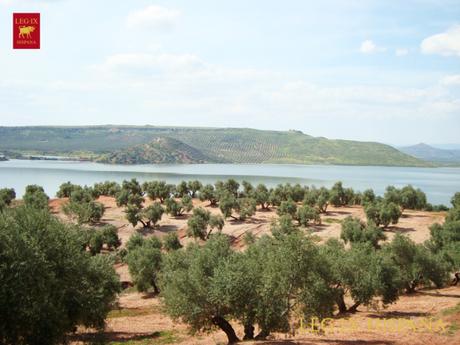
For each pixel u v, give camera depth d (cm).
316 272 3503
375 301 5009
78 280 3259
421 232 12038
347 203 16825
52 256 2991
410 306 5197
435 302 5412
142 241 9988
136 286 7581
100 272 3866
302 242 3472
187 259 5753
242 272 3356
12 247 2639
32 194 14312
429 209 16688
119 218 13862
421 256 6450
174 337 4172
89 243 10062
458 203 16062
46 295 2686
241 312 3328
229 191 17338
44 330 2686
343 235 10419
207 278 3572
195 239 11694
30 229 2941
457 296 5984
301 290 3434
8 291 2523
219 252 4181
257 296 3319
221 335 4141
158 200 17738
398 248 6519
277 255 3491
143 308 6294
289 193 17050
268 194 16638
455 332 3512
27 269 2623
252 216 14600
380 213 12300
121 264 9744
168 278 4397
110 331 4588
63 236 3147
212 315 3434
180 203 14975
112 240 10562
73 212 12500
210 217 12362
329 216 14450
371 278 4753
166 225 13312
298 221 13500
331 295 3606
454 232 9181
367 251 5503
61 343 2984
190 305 3344
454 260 7106
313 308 3416
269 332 3441
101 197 17425
